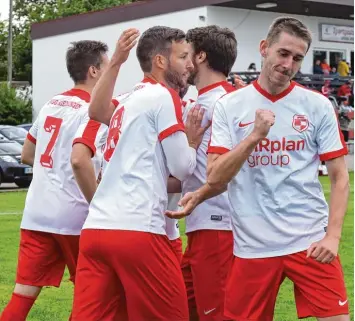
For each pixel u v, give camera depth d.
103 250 4.87
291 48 4.54
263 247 4.78
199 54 5.79
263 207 4.77
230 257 5.84
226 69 5.82
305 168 4.77
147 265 4.87
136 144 4.93
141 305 4.92
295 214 4.75
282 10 31.80
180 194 5.75
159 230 4.91
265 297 4.84
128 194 4.88
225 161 4.60
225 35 5.82
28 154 6.61
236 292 4.89
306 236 4.76
